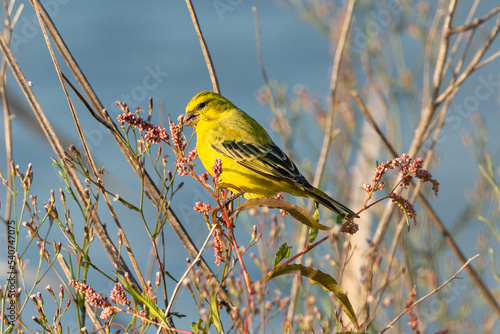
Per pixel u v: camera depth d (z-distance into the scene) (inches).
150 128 274.7
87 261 260.1
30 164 264.1
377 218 482.3
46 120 291.6
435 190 255.4
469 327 444.5
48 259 265.6
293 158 486.9
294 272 254.4
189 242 304.8
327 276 255.6
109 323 254.4
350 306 253.1
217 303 246.5
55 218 265.0
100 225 288.7
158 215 267.0
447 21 410.6
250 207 266.1
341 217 269.9
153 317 261.6
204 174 290.2
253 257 253.0
